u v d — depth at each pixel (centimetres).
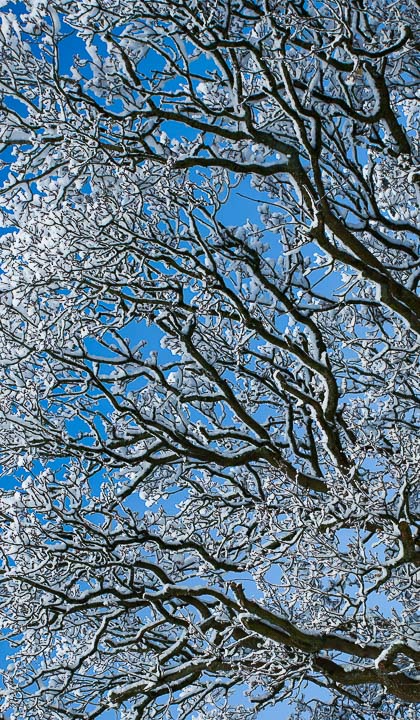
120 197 832
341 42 663
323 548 714
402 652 677
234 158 842
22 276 814
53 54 745
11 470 916
